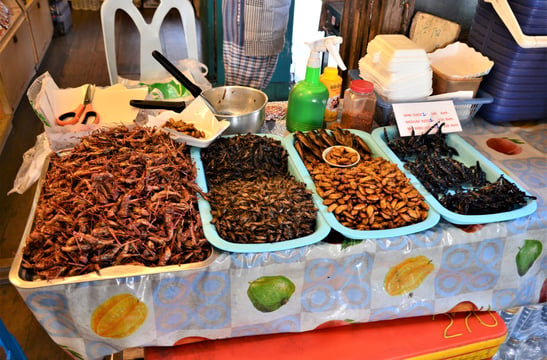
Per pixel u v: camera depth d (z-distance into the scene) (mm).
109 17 1775
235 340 1182
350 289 1140
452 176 1288
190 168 1198
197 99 1402
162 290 996
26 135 3070
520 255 1223
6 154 2873
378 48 1592
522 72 1544
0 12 3324
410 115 1475
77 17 5449
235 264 1016
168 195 1069
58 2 4809
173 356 1128
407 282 1167
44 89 1373
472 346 1231
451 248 1138
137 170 1130
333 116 1616
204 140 1297
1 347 1013
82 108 1430
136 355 1309
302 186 1190
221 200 1124
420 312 1229
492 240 1164
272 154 1342
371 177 1203
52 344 1842
